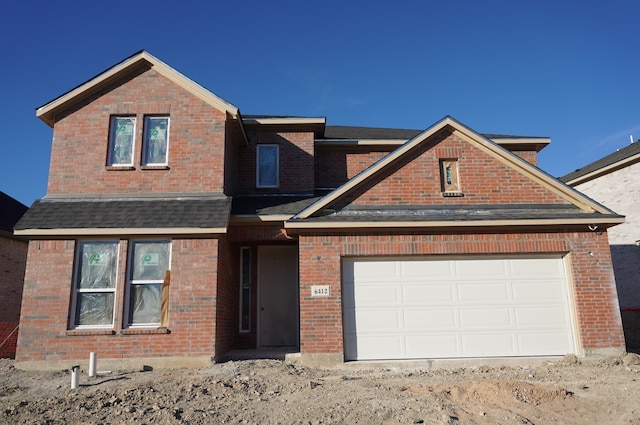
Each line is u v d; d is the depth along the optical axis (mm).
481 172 11820
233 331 12672
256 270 13227
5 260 17156
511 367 10125
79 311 10500
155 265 10750
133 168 11734
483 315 10898
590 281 10883
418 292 10953
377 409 6625
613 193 18344
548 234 11133
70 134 11852
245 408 6832
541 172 11680
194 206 11234
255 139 14539
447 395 7270
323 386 8289
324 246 10875
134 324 10469
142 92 12172
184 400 7219
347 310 10820
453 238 11062
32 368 10000
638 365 9852
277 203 13016
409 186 11656
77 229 10422
